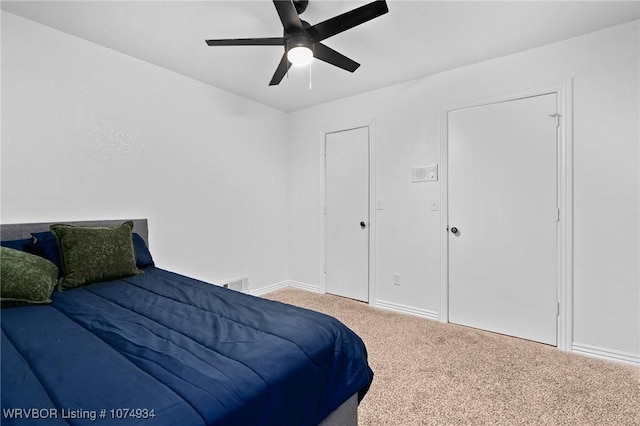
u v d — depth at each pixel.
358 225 3.62
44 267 1.70
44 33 2.17
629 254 2.19
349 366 1.29
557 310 2.44
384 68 2.89
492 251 2.74
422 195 3.11
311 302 3.55
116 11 2.03
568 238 2.38
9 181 2.02
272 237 4.00
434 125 3.03
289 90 3.43
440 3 1.96
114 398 0.77
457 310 2.92
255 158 3.76
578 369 2.09
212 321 1.30
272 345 1.09
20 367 0.91
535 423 1.57
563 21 2.15
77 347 1.05
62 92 2.25
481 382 1.93
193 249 3.10
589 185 2.31
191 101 3.09
